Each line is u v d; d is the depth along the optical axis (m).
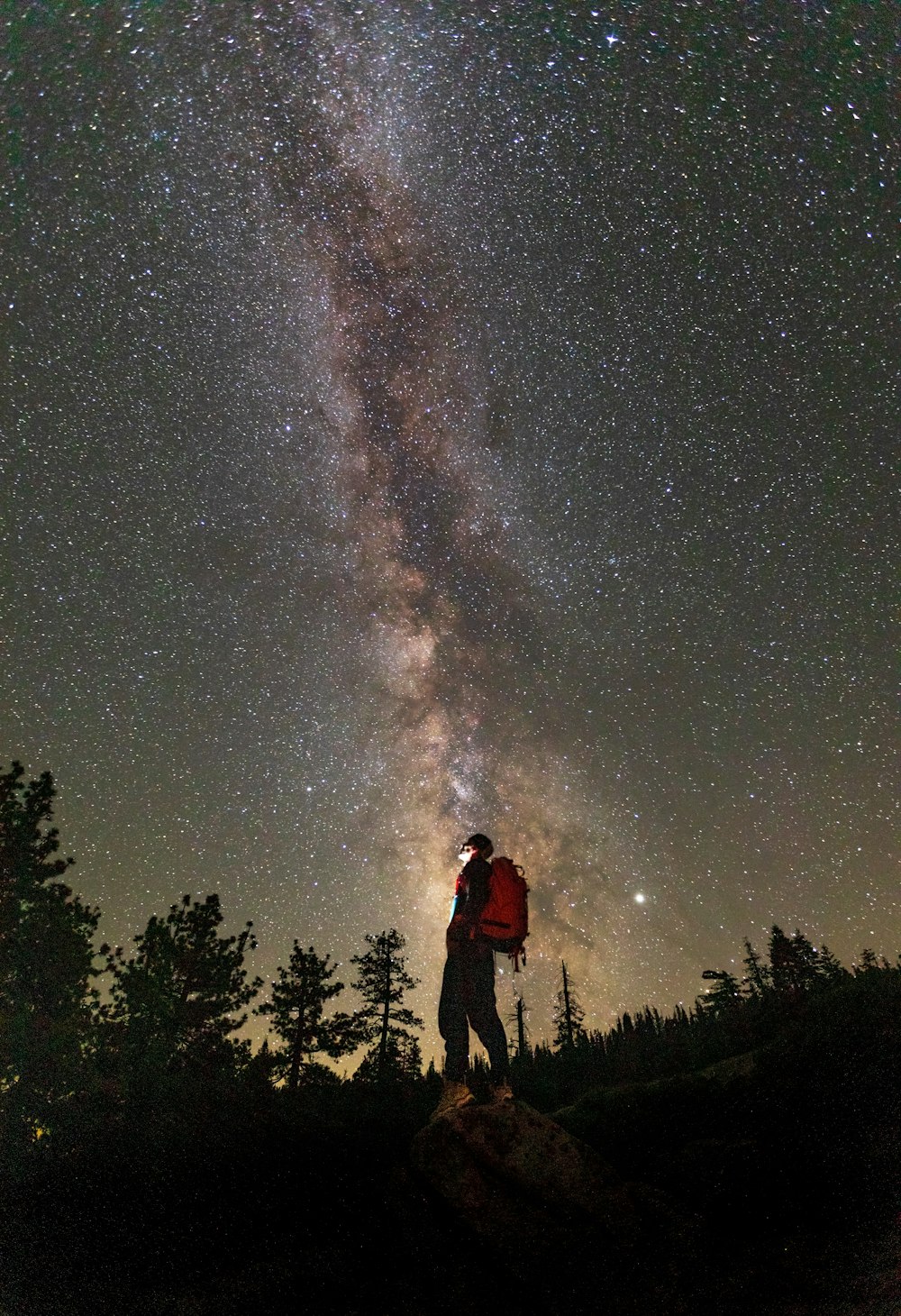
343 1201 4.65
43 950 15.24
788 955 13.98
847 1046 5.77
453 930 5.11
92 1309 3.79
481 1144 4.28
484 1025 4.88
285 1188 4.89
